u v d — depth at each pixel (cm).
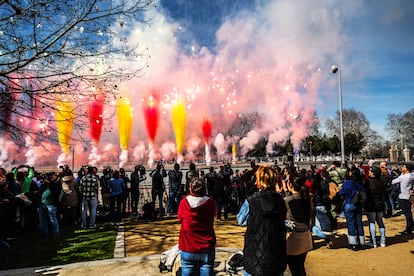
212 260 405
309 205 435
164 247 727
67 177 1016
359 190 695
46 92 691
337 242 765
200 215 400
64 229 961
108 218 1087
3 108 699
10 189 887
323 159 5931
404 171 851
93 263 604
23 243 798
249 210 362
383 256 647
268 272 337
